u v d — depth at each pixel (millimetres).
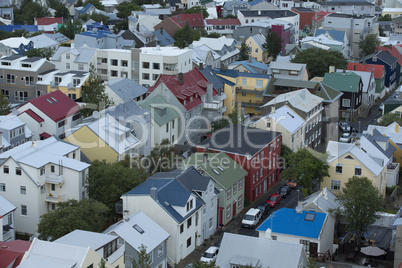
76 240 56125
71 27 181500
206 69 118312
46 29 191000
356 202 67062
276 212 66750
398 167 93375
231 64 138875
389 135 99500
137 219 63719
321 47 162500
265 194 88438
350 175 82625
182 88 104500
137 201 67562
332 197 73375
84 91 109500
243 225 76875
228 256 54438
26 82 119312
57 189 74375
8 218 69188
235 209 80625
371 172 81438
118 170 72250
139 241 60719
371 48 177000
